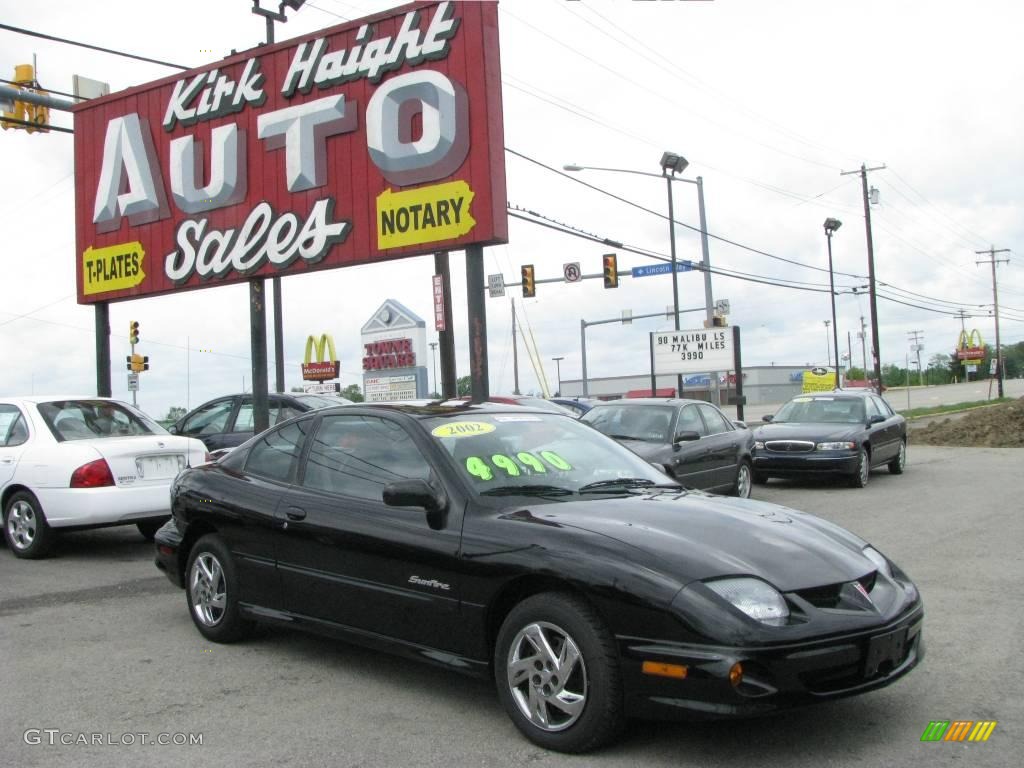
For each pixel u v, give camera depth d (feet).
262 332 43.68
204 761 13.33
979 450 71.82
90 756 13.58
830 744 13.34
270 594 18.15
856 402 52.44
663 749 13.24
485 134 37.65
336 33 41.34
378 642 16.02
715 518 14.56
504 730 14.23
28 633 20.65
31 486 29.73
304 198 41.83
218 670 17.75
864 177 140.15
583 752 13.10
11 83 52.49
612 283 97.30
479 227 37.68
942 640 18.60
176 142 45.68
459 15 38.40
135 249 47.24
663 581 12.51
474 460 16.10
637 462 18.31
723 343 83.71
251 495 18.76
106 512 28.91
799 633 12.27
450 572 14.67
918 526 33.94
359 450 17.44
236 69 44.06
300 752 13.57
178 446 31.24
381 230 39.86
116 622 21.63
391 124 39.55
